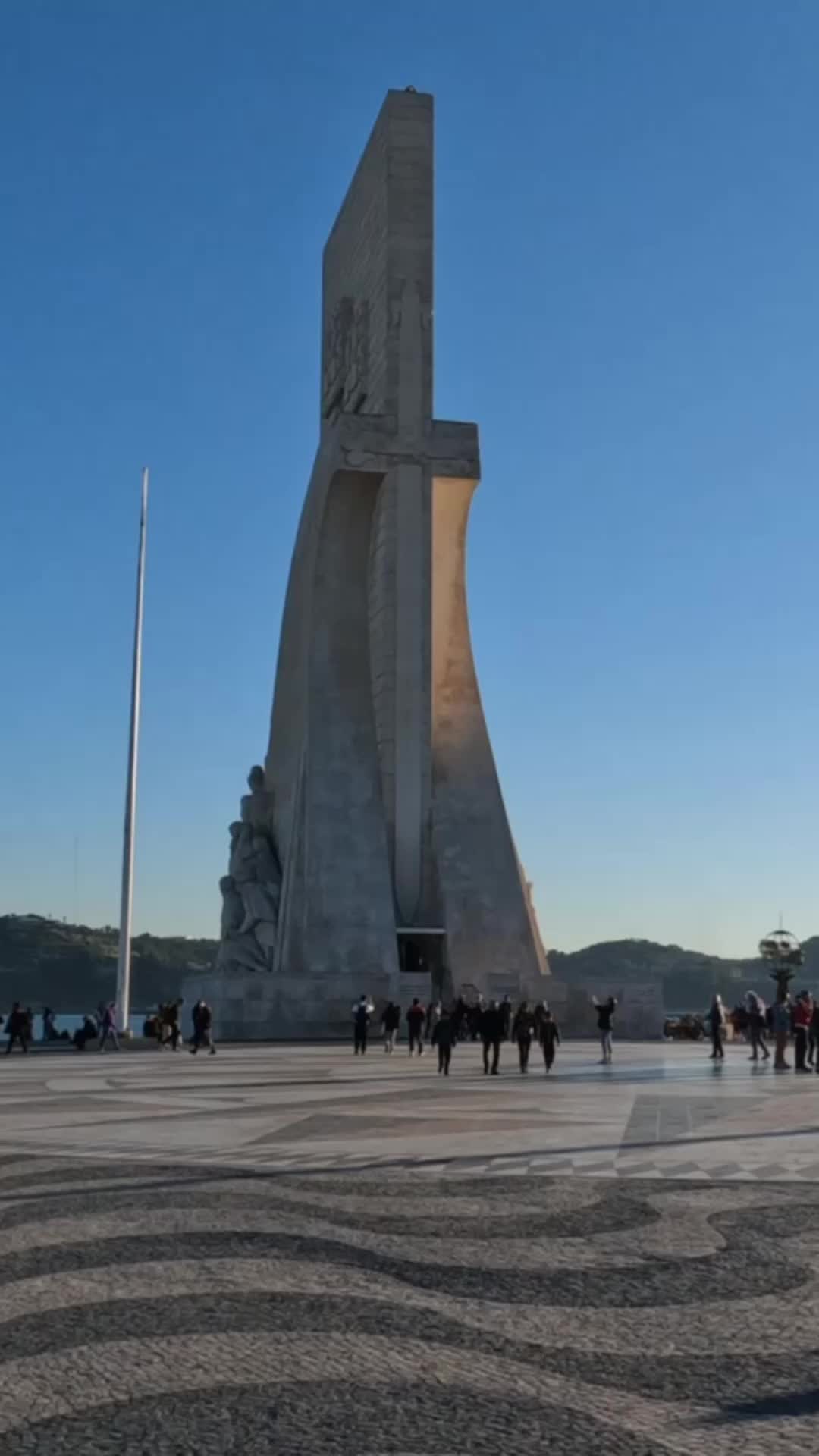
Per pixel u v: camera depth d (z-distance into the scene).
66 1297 7.98
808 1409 6.03
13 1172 12.71
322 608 49.38
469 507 50.56
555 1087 22.56
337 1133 15.79
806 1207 10.85
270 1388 6.29
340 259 58.25
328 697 48.56
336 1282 8.34
